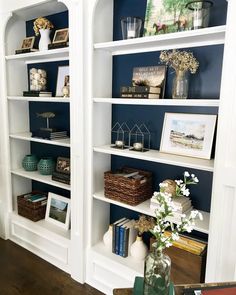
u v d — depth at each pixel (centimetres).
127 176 207
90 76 207
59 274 240
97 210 231
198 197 196
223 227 156
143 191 206
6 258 261
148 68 207
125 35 197
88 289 223
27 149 303
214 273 163
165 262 101
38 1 229
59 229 257
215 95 181
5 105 275
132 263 208
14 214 285
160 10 190
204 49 181
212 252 161
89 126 215
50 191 295
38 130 262
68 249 238
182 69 177
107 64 221
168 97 202
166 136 201
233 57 140
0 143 286
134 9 210
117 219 243
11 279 231
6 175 287
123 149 212
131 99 191
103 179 234
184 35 164
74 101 213
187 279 179
